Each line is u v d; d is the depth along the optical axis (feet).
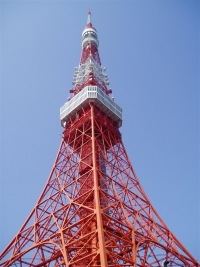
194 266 206.18
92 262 169.89
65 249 172.04
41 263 195.21
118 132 262.67
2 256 208.23
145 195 229.66
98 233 161.27
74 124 254.47
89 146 237.04
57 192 217.97
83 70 298.97
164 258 200.03
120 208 198.59
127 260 163.73
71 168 228.63
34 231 203.00
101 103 255.70
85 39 330.13
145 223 204.64
